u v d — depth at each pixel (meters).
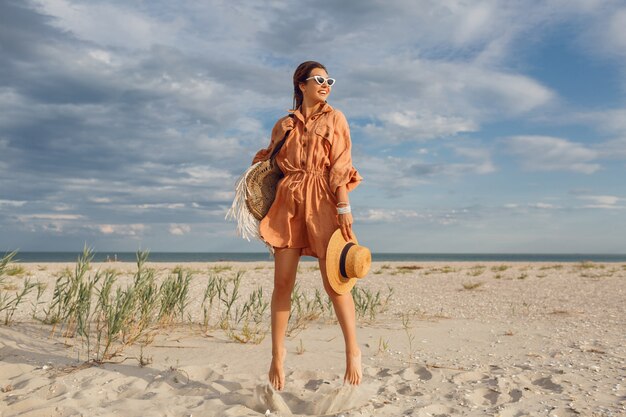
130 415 3.16
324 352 4.89
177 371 4.07
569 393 3.74
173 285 5.79
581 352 5.13
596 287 12.71
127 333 5.09
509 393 3.79
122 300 5.00
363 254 3.36
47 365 4.13
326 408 3.36
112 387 3.71
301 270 17.77
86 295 4.95
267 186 3.64
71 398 3.42
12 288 9.12
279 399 3.39
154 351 4.71
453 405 3.49
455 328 6.46
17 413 3.22
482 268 23.48
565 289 12.23
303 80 3.63
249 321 6.59
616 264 29.06
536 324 6.89
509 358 4.88
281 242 3.50
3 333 4.88
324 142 3.52
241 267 19.75
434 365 4.55
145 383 3.83
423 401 3.58
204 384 3.81
